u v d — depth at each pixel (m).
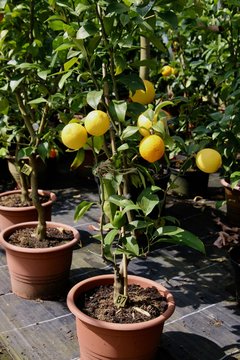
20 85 2.33
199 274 2.77
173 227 1.71
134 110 1.65
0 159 4.38
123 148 1.58
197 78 3.64
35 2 2.23
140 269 2.81
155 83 3.89
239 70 2.82
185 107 3.45
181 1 1.65
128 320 1.77
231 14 3.06
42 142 2.44
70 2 1.69
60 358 2.00
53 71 2.30
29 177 3.31
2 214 3.04
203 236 3.32
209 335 2.19
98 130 1.47
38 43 2.26
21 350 2.05
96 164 1.71
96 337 1.74
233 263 2.32
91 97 1.56
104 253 1.77
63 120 2.14
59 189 4.33
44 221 2.51
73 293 1.90
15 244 2.48
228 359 2.02
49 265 2.38
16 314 2.31
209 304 2.45
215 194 4.22
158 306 1.87
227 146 2.38
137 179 1.85
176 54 4.05
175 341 2.13
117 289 1.86
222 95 2.96
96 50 1.73
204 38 3.39
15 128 2.89
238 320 2.31
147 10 1.54
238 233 2.41
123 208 1.73
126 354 1.75
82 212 1.81
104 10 1.63
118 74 1.67
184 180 4.05
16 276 2.44
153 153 1.47
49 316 2.31
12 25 2.24
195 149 1.86
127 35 1.57
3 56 2.23
